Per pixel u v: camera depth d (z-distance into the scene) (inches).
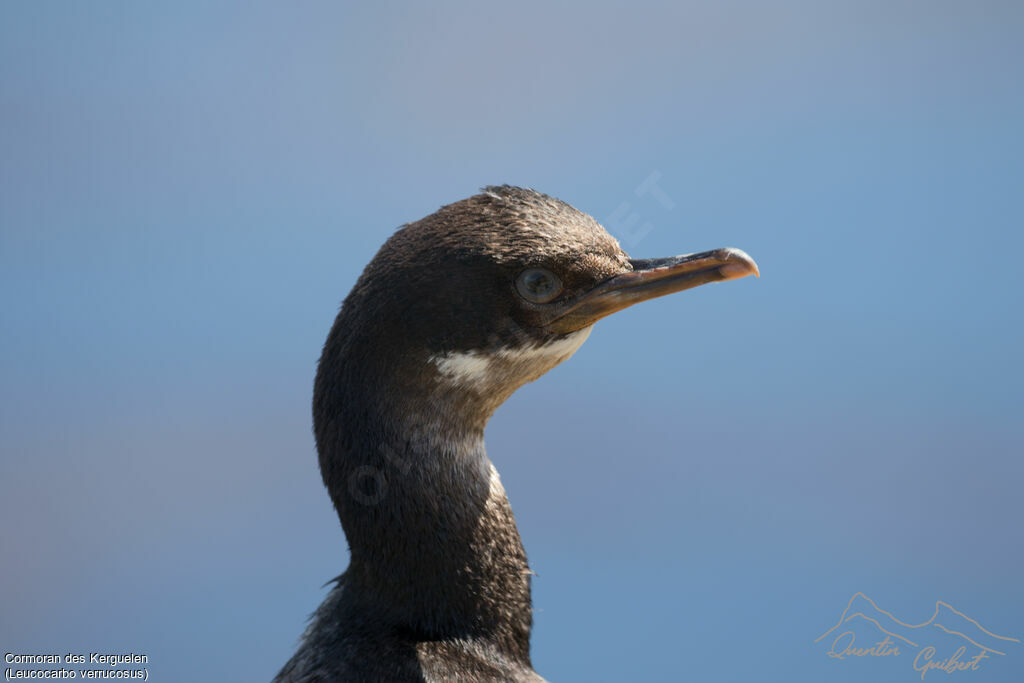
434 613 368.8
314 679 356.8
